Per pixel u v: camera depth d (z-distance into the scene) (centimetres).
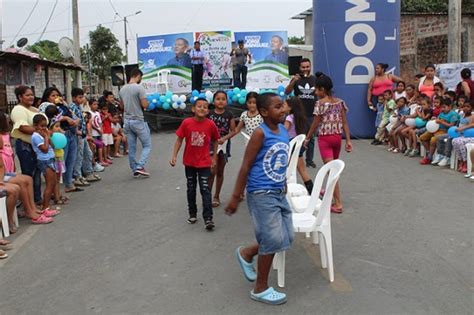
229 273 472
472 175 817
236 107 1644
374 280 445
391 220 617
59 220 666
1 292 446
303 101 908
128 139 928
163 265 497
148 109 1619
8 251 552
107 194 806
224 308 401
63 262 514
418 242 538
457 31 1380
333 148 676
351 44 1278
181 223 636
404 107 1098
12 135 686
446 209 655
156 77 1894
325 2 1284
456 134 891
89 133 986
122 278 468
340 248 528
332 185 434
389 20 1282
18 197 642
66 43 1917
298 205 523
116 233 605
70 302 421
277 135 401
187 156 616
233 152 1138
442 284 433
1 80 1433
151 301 418
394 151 1100
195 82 1812
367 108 1303
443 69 1323
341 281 445
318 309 394
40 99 891
